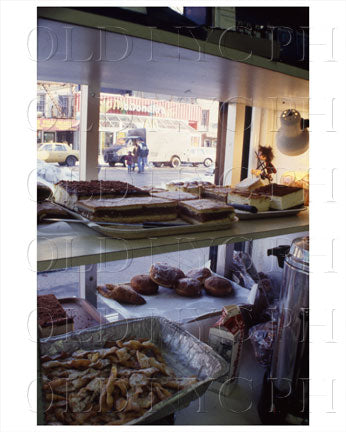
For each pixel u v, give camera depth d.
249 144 1.59
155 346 0.88
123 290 1.08
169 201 0.96
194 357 0.85
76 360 0.79
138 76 0.95
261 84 1.01
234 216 1.02
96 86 1.11
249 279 1.28
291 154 1.46
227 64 0.79
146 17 0.62
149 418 0.68
